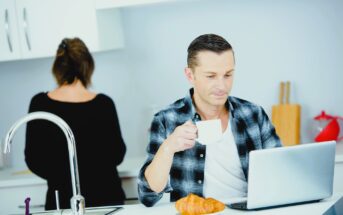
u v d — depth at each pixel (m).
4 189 3.49
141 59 3.85
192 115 2.40
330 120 3.54
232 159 2.39
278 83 3.72
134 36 3.84
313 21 3.67
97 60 3.90
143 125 3.88
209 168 2.39
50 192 2.98
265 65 3.73
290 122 3.63
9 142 1.95
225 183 2.39
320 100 3.70
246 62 3.74
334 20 3.65
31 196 3.47
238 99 2.45
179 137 2.08
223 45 2.19
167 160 2.14
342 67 3.66
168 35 3.80
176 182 2.41
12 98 4.03
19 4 3.51
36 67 3.99
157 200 2.26
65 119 2.91
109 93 3.90
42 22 3.49
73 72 2.95
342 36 3.65
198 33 3.77
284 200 2.04
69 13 3.46
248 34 3.72
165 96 3.85
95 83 3.91
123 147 3.07
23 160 4.05
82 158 2.94
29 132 2.92
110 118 3.00
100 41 3.46
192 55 2.24
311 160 2.04
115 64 3.88
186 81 3.81
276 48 3.71
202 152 2.37
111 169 3.05
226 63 2.19
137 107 3.88
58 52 3.00
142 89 3.87
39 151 2.91
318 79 3.69
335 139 3.55
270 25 3.70
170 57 3.82
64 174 2.94
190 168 2.38
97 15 3.44
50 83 3.99
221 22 3.74
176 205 1.93
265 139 2.46
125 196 3.25
